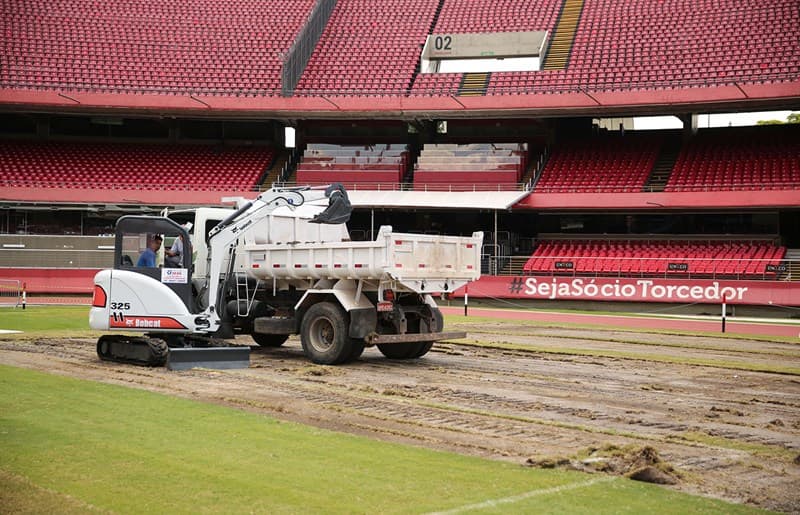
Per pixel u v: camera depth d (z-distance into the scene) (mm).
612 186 37719
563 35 43188
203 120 45281
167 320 14719
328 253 14812
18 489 6488
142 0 46875
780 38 38562
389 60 43688
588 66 40531
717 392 12484
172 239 15031
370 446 8117
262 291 16234
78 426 8773
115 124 45062
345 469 7258
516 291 34625
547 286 34125
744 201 34469
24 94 39906
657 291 32219
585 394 11992
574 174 39312
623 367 15219
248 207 15477
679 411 10789
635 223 38844
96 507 6098
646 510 6297
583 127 44312
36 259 36156
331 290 14703
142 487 6633
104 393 10859
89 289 36000
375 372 13938
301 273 15219
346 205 16422
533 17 44906
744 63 37781
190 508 6133
